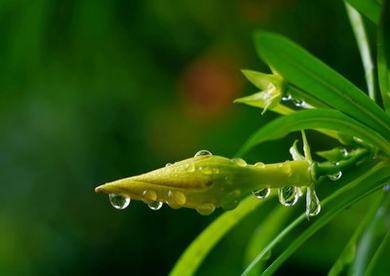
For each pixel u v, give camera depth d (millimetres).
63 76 604
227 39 616
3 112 688
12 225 719
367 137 329
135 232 693
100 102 681
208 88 628
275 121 321
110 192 317
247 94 619
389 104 331
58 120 699
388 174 334
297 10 573
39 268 708
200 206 322
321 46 563
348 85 323
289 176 329
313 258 507
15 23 550
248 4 598
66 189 718
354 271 367
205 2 603
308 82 322
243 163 326
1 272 699
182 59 629
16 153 724
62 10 556
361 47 354
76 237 712
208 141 621
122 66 618
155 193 319
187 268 361
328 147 539
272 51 316
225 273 575
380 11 326
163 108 661
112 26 583
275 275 547
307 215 330
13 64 572
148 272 691
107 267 706
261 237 390
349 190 344
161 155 679
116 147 700
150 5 590
